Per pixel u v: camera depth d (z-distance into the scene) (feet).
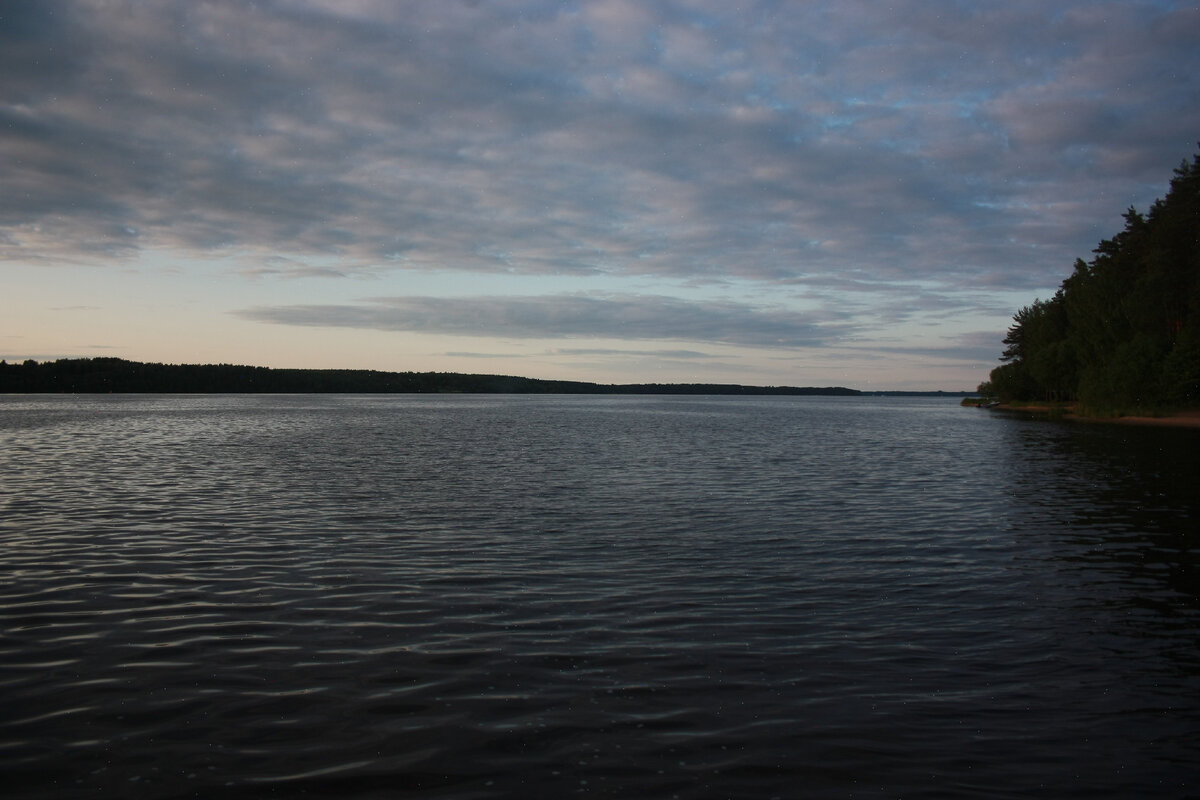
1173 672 36.73
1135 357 314.35
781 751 28.45
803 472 122.01
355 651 38.04
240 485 101.86
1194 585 52.19
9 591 48.37
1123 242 414.00
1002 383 536.01
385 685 33.81
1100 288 349.41
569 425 290.56
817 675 35.78
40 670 35.19
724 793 25.59
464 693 33.06
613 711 31.53
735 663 37.11
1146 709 32.60
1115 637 41.63
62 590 48.67
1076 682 35.42
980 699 33.40
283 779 26.07
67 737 28.78
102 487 99.04
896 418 389.60
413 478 111.14
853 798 25.43
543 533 68.95
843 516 79.20
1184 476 116.88
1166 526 74.02
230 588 49.42
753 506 85.61
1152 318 324.60
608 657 37.65
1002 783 26.61
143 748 28.02
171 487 99.40
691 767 27.20
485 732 29.53
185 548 61.46
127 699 32.09
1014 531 71.31
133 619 42.83
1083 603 47.93
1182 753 28.89
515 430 249.34
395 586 50.24
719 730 30.01
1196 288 313.53
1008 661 37.93
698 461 140.77
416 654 37.70
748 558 59.52
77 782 25.71
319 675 34.91
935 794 25.77
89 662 36.24
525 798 25.12
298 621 42.68
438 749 28.17
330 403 623.36
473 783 25.98
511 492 96.12
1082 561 59.26
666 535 68.44
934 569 56.39
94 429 239.30
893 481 110.11
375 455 150.51
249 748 28.12
